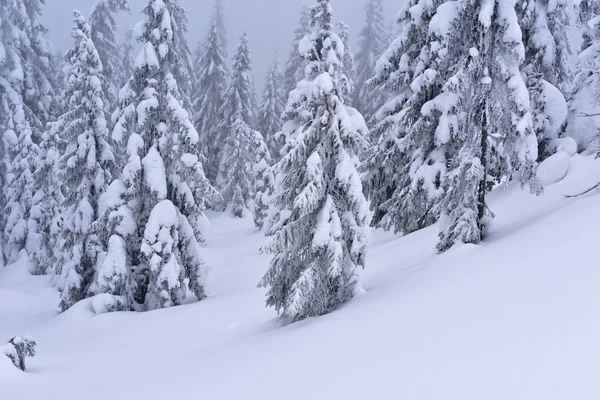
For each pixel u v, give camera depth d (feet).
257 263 74.79
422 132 55.72
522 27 59.31
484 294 20.72
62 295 64.13
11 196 98.63
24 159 96.53
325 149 33.04
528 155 38.55
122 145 58.80
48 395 26.35
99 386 26.81
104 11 104.83
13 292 80.02
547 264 21.94
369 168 67.10
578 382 11.39
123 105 59.41
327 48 35.14
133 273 57.57
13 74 100.73
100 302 53.57
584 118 54.03
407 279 31.99
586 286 17.38
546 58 58.23
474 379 13.20
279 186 35.58
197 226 61.98
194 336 40.50
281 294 34.55
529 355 13.55
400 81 63.67
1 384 28.73
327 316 28.50
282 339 25.76
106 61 104.99
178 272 54.65
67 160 68.28
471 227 36.40
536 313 16.52
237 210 130.41
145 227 55.98
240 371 21.33
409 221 58.29
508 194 52.80
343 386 15.57
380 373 15.67
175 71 63.26
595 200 32.01
